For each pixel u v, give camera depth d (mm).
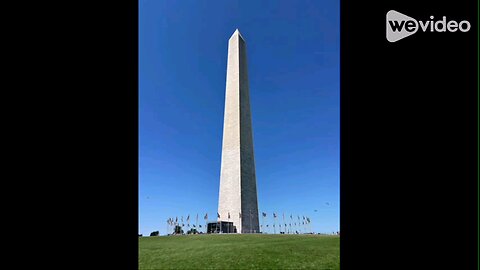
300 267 11906
